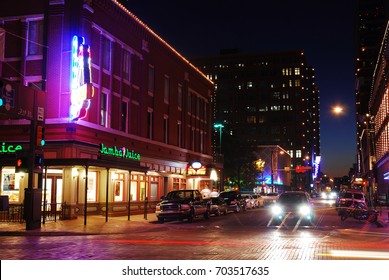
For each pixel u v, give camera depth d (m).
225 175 73.12
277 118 164.75
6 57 29.80
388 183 63.66
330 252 14.33
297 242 17.52
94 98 31.06
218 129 74.62
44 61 28.97
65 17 29.17
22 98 21.73
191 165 47.97
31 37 29.80
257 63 168.75
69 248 15.13
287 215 27.20
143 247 15.41
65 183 27.56
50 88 28.69
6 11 30.02
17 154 22.34
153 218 32.31
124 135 34.81
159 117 42.12
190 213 29.81
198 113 53.62
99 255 13.25
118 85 34.56
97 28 31.56
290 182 149.00
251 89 167.38
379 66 68.00
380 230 24.08
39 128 22.70
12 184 28.62
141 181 37.41
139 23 37.78
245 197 48.78
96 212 30.91
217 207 36.56
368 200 44.59
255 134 165.00
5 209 22.00
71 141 27.92
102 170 31.39
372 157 59.50
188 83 49.81
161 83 42.69
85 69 28.03
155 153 40.69
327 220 32.28
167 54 44.16
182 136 47.75
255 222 30.16
